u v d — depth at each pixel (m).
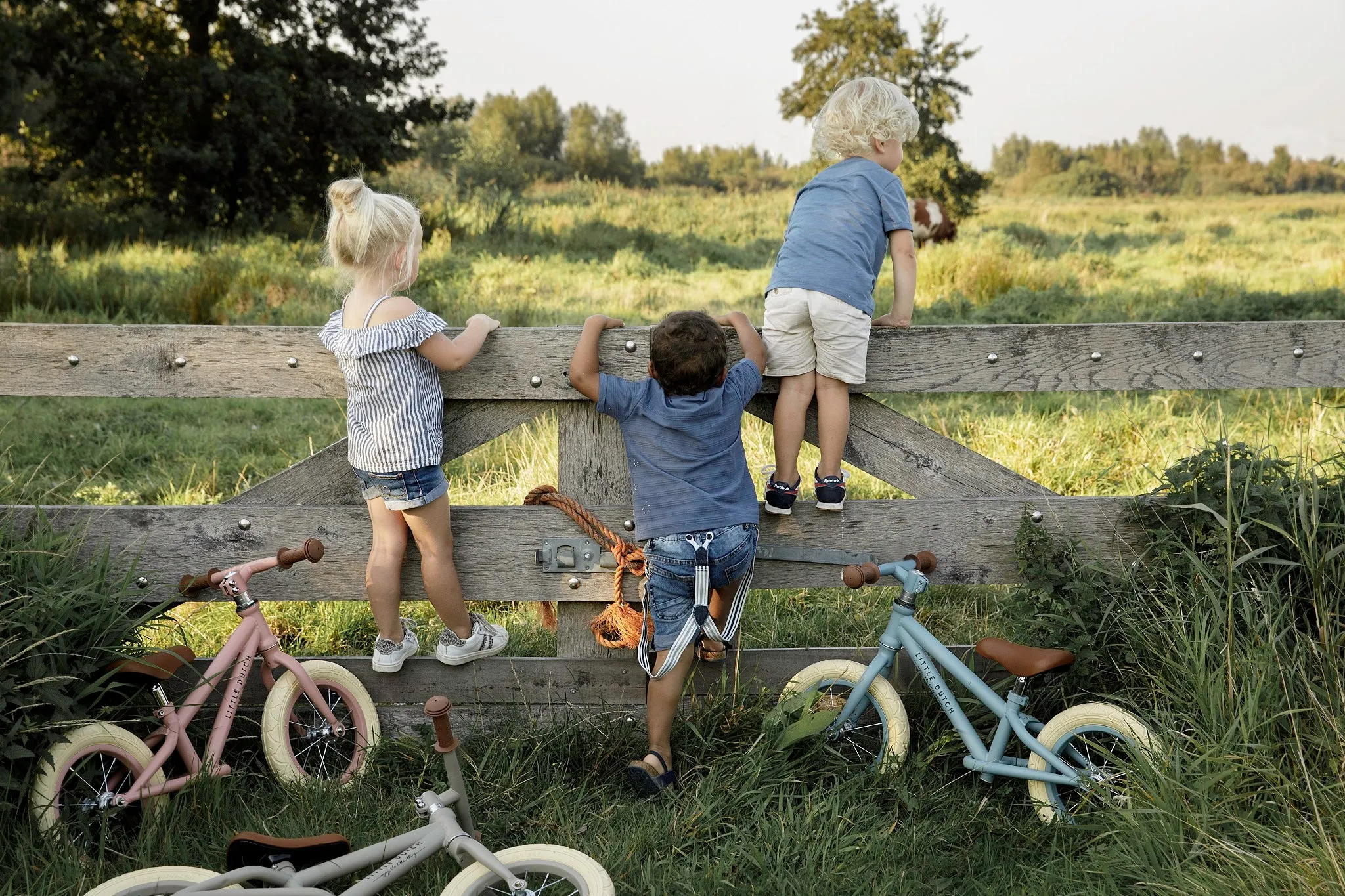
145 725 3.00
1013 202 43.16
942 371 3.23
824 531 3.31
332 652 4.03
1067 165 72.44
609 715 3.25
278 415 7.12
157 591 3.24
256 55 19.56
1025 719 2.97
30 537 3.10
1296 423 6.00
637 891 2.58
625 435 3.02
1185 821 2.59
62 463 5.93
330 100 20.12
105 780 2.80
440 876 2.57
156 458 6.04
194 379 3.14
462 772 2.81
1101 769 2.86
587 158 82.19
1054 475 5.44
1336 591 3.00
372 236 2.87
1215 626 2.93
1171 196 52.12
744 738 3.17
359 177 2.91
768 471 3.38
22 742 2.66
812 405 3.28
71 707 2.75
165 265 12.86
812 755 3.08
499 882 2.66
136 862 2.61
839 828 2.78
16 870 2.51
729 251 18.05
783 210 26.64
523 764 3.09
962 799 2.99
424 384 2.93
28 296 9.70
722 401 2.96
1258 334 3.21
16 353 3.10
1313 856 2.42
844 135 3.26
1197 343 3.21
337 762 3.23
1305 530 2.91
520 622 4.17
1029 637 3.28
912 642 3.11
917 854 2.74
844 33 28.81
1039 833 2.80
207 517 3.23
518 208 22.70
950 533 3.32
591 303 11.65
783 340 3.11
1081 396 7.04
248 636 3.02
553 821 2.86
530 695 3.35
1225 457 3.19
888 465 3.32
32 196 18.48
